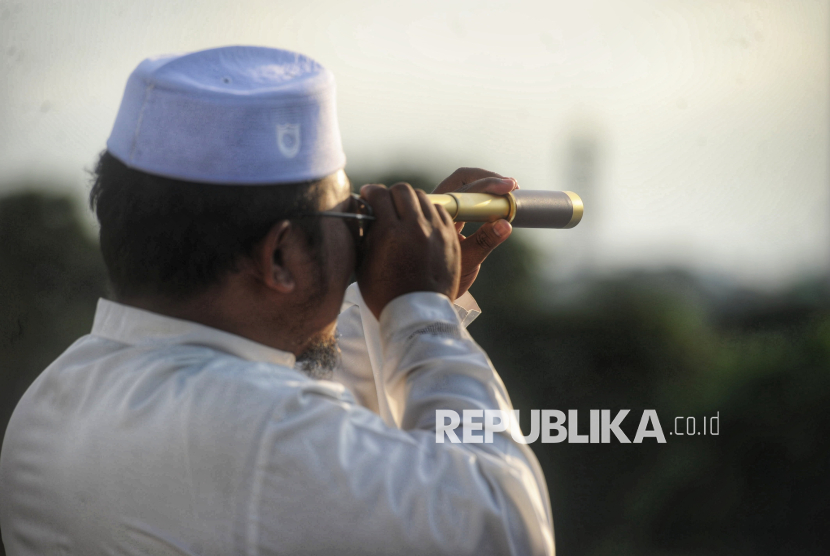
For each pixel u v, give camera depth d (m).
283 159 3.08
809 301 25.55
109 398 3.08
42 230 19.53
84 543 3.01
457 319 3.37
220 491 2.84
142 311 3.18
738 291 26.75
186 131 3.01
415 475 2.89
